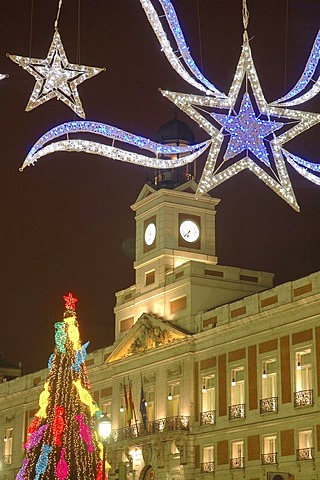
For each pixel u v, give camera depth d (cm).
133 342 6975
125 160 1853
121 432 6838
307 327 5341
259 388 5647
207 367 6169
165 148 1839
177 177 7188
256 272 6756
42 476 6444
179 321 6494
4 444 8900
